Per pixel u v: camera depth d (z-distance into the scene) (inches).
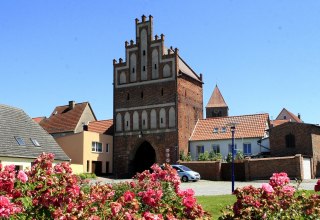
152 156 2149.4
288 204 251.4
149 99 2079.2
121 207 229.1
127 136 2111.2
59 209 228.5
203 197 799.7
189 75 2143.2
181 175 1512.1
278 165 1520.7
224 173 1651.1
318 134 1788.9
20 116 1603.1
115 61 2194.9
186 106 2079.2
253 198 251.1
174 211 252.7
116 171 2110.0
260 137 1935.3
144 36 2132.1
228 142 1999.3
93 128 2342.5
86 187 461.4
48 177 263.3
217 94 3553.2
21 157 1387.8
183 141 2021.4
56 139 2048.5
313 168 1679.4
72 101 2551.7
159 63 2076.8
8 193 239.9
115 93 2176.4
